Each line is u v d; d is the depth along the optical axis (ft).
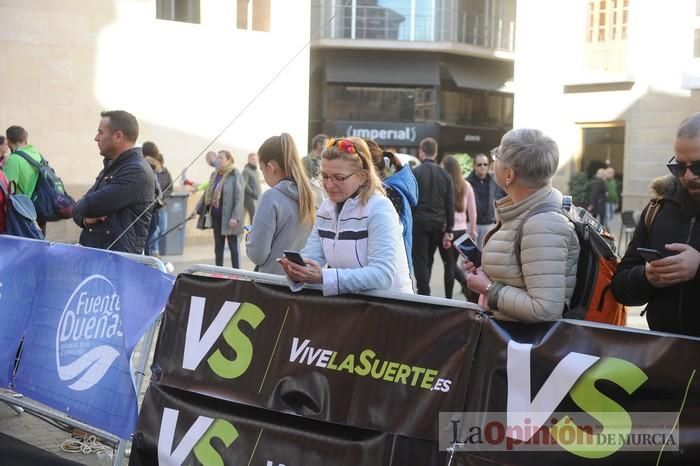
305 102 54.90
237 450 11.87
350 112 103.86
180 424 12.44
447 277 29.22
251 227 15.24
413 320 10.70
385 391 10.75
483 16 102.58
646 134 72.08
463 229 29.96
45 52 44.91
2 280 15.67
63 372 14.25
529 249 9.64
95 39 46.37
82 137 46.11
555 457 9.61
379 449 10.66
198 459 12.19
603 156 76.64
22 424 17.06
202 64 50.70
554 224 9.61
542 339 9.78
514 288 9.89
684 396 8.95
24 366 14.97
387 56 102.32
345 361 11.11
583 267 9.83
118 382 13.33
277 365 11.68
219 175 36.11
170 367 12.71
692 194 9.23
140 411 12.87
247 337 12.04
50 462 14.78
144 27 48.11
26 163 23.25
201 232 50.83
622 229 49.90
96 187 17.52
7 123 44.09
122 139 17.42
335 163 11.48
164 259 43.09
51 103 45.16
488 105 109.70
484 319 10.23
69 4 45.39
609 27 73.31
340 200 11.71
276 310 11.84
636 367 9.20
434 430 10.33
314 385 11.30
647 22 71.20
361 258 11.53
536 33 77.41
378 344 10.90
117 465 13.09
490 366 10.09
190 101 50.37
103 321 13.82
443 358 10.42
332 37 99.25
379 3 98.89
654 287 9.50
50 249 14.98
